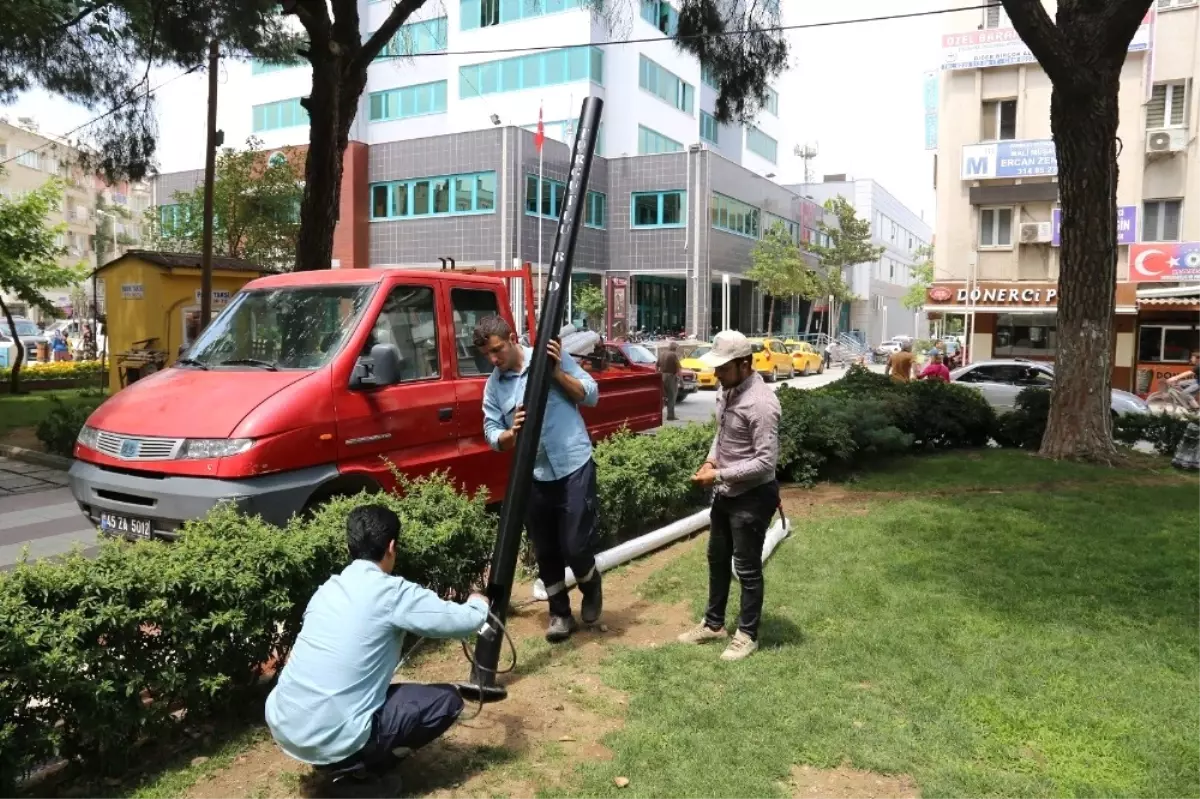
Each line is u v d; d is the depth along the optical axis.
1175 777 3.24
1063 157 10.40
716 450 4.56
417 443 5.95
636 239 39.50
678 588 5.70
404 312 6.07
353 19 11.44
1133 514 7.69
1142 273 23.61
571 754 3.47
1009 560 6.19
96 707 3.10
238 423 4.85
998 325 25.86
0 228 17.25
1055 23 10.52
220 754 3.46
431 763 3.38
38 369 20.44
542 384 4.14
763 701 3.87
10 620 2.88
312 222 11.35
